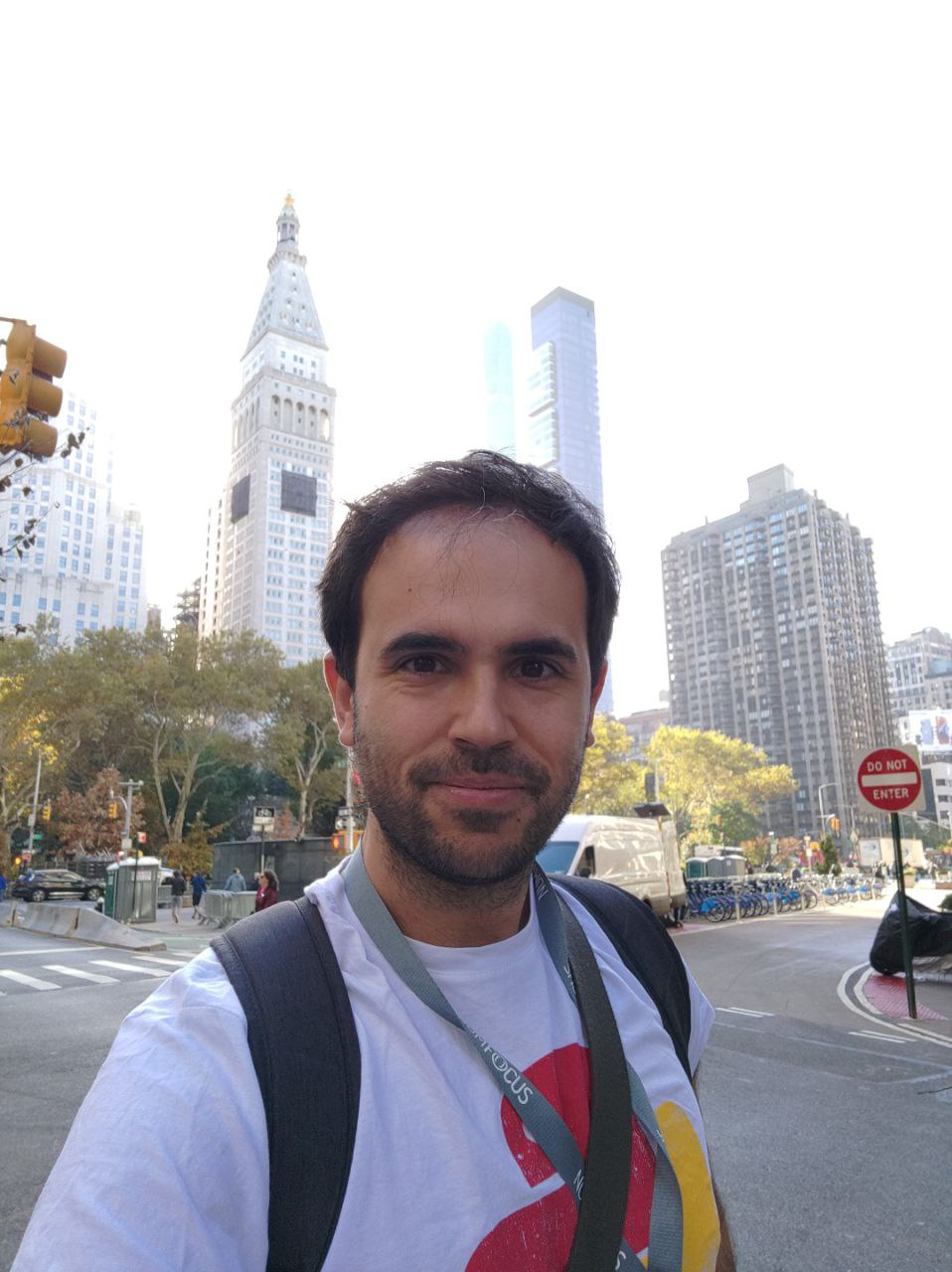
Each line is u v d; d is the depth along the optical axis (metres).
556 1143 0.85
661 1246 0.88
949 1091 6.50
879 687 162.88
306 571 161.50
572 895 1.26
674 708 170.50
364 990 0.86
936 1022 9.86
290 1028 0.81
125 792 45.03
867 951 17.27
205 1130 0.73
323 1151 0.76
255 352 180.00
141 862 25.08
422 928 0.96
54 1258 0.65
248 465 168.00
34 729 41.50
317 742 45.25
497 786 0.91
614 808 71.75
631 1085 0.94
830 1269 3.58
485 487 0.98
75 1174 0.71
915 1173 4.68
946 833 109.25
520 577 0.95
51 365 6.77
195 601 142.38
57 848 53.84
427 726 0.91
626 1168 0.86
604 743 52.12
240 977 0.84
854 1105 6.06
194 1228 0.69
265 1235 0.74
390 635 0.94
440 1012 0.87
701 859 34.94
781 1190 4.44
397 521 0.98
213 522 183.38
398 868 0.95
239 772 52.59
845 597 157.75
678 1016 1.21
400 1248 0.75
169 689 42.25
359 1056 0.81
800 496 158.12
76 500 142.50
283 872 28.12
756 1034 8.74
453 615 0.91
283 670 45.31
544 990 0.98
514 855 0.91
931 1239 3.85
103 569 145.00
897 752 10.67
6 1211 4.08
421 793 0.91
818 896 34.41
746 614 161.00
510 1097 0.84
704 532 169.38
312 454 170.00
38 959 15.56
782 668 155.50
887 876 68.06
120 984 12.12
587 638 1.05
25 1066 7.02
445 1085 0.82
